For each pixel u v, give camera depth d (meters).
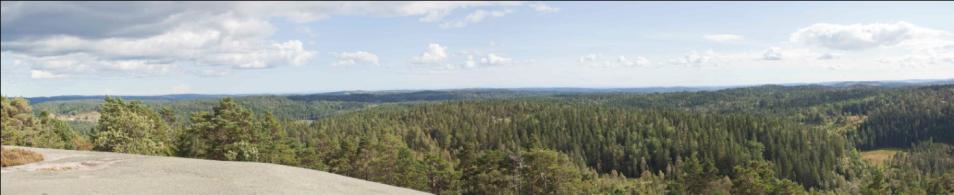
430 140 159.75
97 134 57.25
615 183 118.56
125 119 57.66
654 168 154.88
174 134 81.12
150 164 27.91
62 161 28.20
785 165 140.38
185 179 22.83
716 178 77.56
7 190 18.55
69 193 18.31
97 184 20.48
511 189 69.69
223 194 19.56
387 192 24.72
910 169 146.75
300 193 21.03
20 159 26.89
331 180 26.67
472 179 71.56
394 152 75.94
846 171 151.62
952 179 102.31
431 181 76.88
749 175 69.94
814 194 101.00
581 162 143.50
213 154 59.25
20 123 51.09
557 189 69.69
